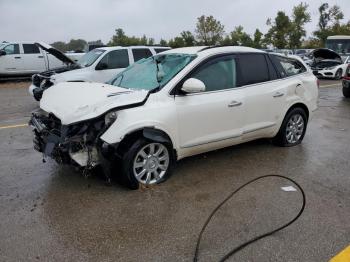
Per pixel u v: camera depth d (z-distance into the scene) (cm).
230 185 466
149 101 443
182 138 471
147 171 450
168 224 373
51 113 445
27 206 407
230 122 516
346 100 1175
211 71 501
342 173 510
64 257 321
